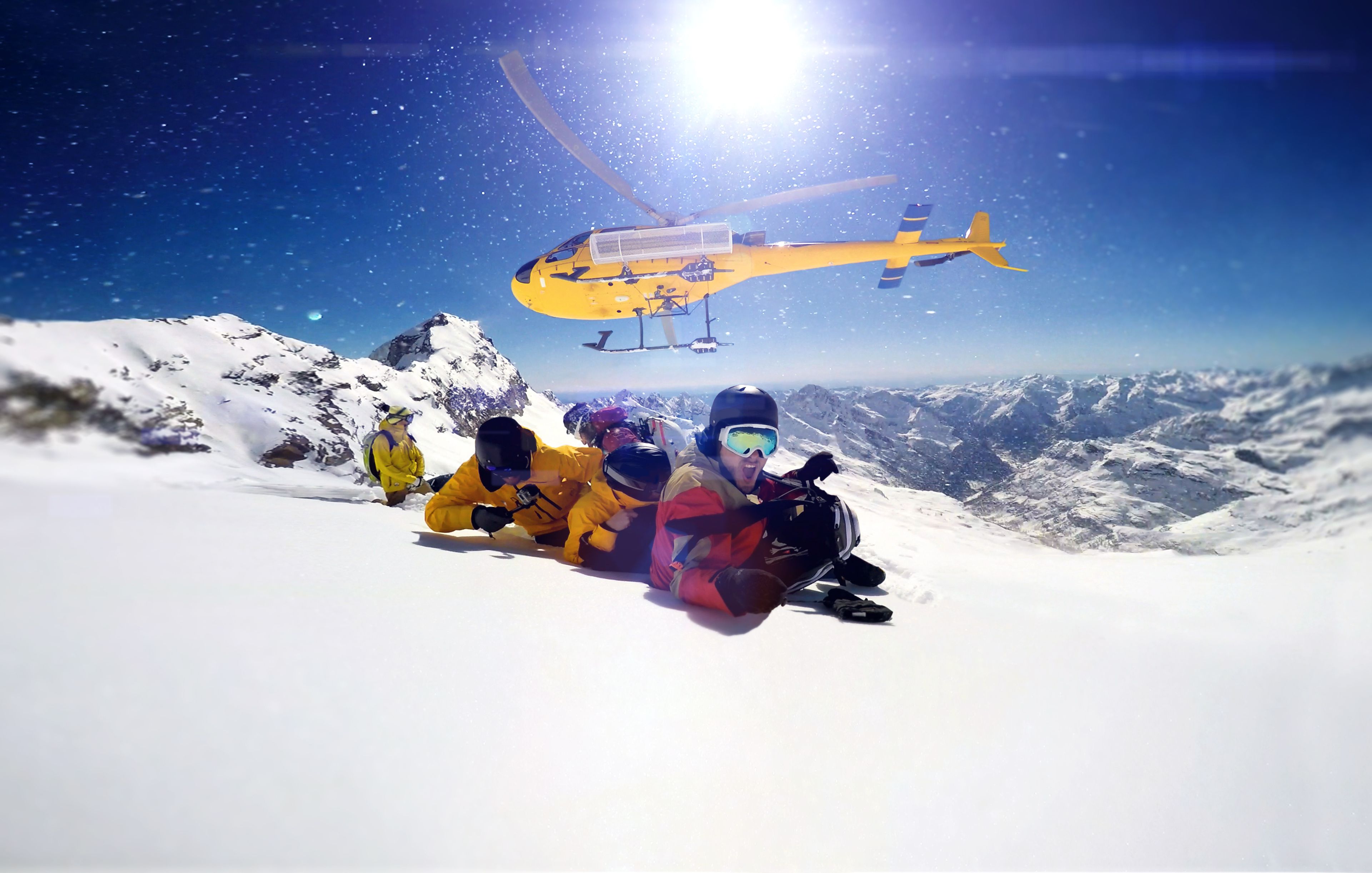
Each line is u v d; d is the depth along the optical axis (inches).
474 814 25.8
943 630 67.7
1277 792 36.0
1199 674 52.7
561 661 44.5
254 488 90.5
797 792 33.1
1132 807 34.3
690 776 32.7
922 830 31.0
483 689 36.9
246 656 32.0
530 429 107.8
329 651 35.7
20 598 30.6
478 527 104.0
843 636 61.7
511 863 23.7
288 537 63.2
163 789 21.7
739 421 85.0
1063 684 50.8
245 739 25.6
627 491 98.0
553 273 302.5
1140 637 65.2
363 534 81.7
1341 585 69.5
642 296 300.5
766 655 53.4
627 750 34.1
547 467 106.2
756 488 94.3
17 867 17.3
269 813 22.3
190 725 25.4
